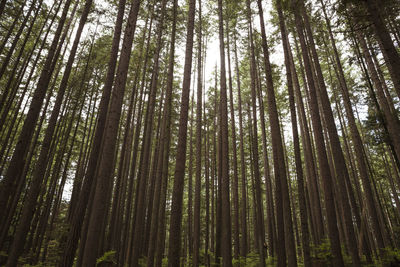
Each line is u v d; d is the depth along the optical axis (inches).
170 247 276.1
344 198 319.6
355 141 441.1
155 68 520.1
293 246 312.2
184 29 602.9
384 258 340.8
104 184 226.1
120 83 267.3
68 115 631.8
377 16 237.1
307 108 774.5
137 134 519.8
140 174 493.7
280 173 341.4
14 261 274.4
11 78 437.7
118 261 451.8
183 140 312.8
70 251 253.9
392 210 893.8
